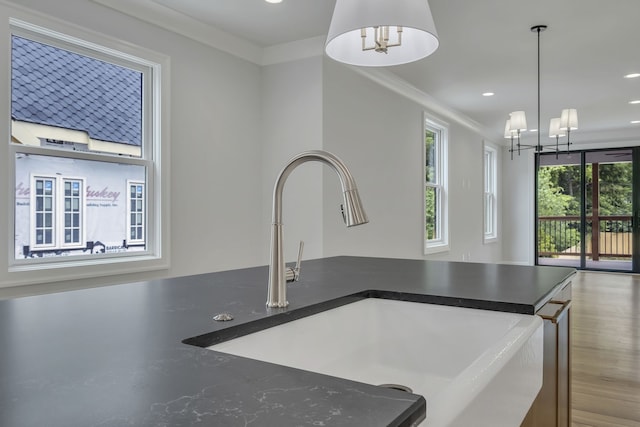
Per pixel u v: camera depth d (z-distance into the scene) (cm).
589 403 262
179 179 342
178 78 341
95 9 288
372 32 170
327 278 161
